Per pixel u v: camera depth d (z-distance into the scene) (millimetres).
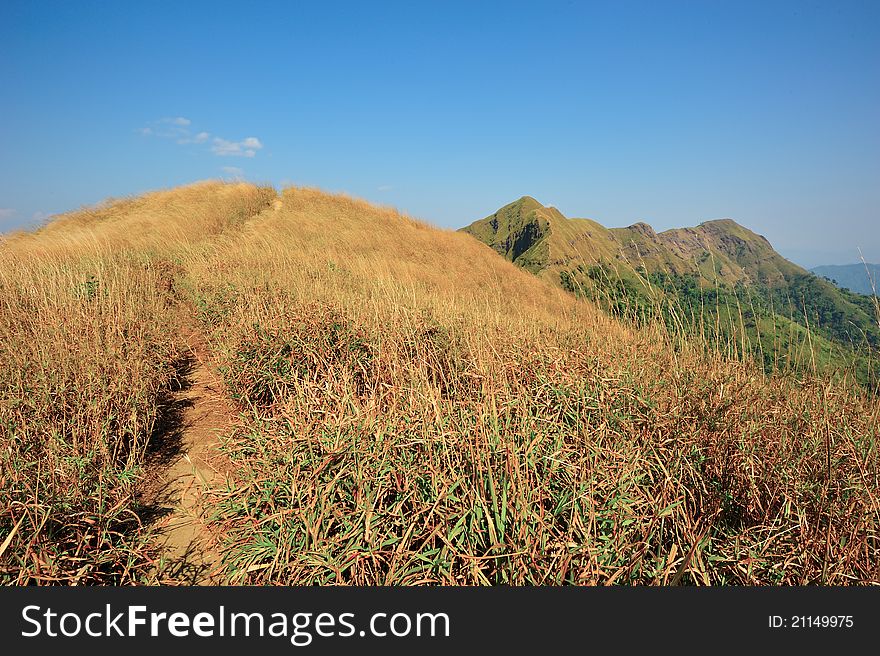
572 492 2439
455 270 17078
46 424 3480
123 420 3961
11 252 10266
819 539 2434
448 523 2352
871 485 2666
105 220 20328
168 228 16891
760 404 3482
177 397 5258
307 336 5059
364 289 8438
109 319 5488
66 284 6828
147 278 9133
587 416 3193
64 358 4379
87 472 3086
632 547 2273
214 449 4035
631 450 2828
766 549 2451
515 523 2227
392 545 2418
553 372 3715
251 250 13266
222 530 2826
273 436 3164
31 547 2383
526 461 2480
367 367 4730
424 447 2762
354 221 24219
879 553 2410
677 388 3602
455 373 4148
